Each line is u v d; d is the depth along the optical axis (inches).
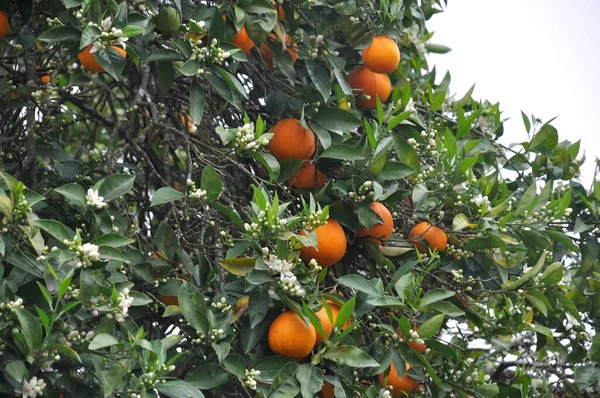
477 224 101.4
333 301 96.1
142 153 103.4
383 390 95.9
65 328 87.0
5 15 98.2
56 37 94.5
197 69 96.2
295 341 92.0
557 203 104.7
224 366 92.0
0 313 85.7
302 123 99.5
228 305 94.7
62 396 90.0
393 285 97.4
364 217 98.4
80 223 99.1
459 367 103.2
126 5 95.3
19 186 88.6
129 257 95.7
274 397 91.0
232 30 99.5
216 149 99.7
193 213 101.7
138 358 88.6
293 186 102.3
